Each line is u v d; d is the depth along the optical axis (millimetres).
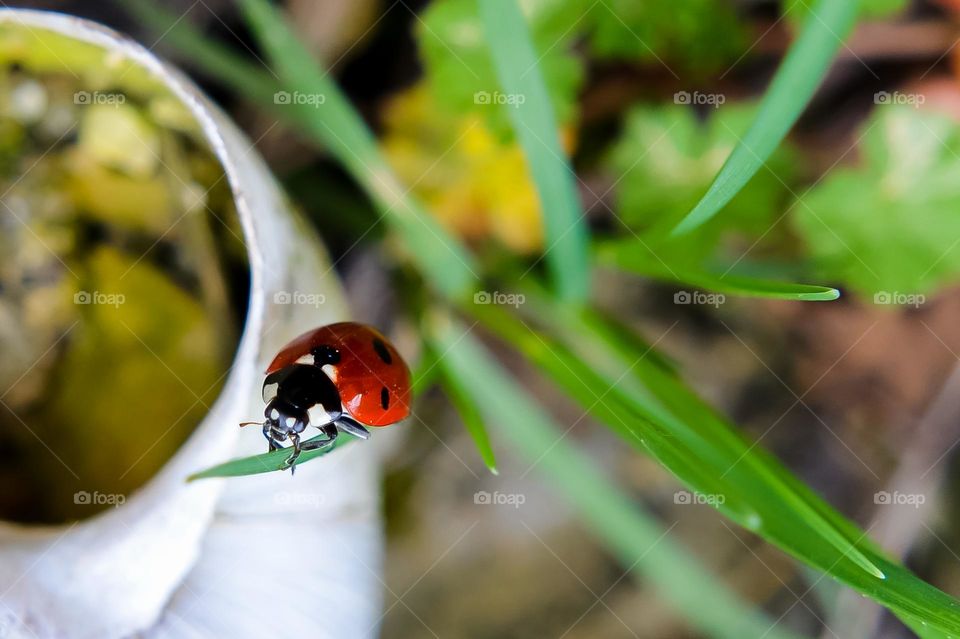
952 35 126
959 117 126
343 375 110
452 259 122
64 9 125
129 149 116
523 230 127
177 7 125
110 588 106
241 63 123
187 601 108
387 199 120
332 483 113
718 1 125
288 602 110
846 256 125
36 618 105
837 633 124
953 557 125
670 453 110
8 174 116
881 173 125
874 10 124
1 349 117
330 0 126
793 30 126
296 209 114
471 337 125
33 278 117
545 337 120
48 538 106
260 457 105
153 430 117
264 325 105
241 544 110
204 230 117
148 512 104
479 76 124
